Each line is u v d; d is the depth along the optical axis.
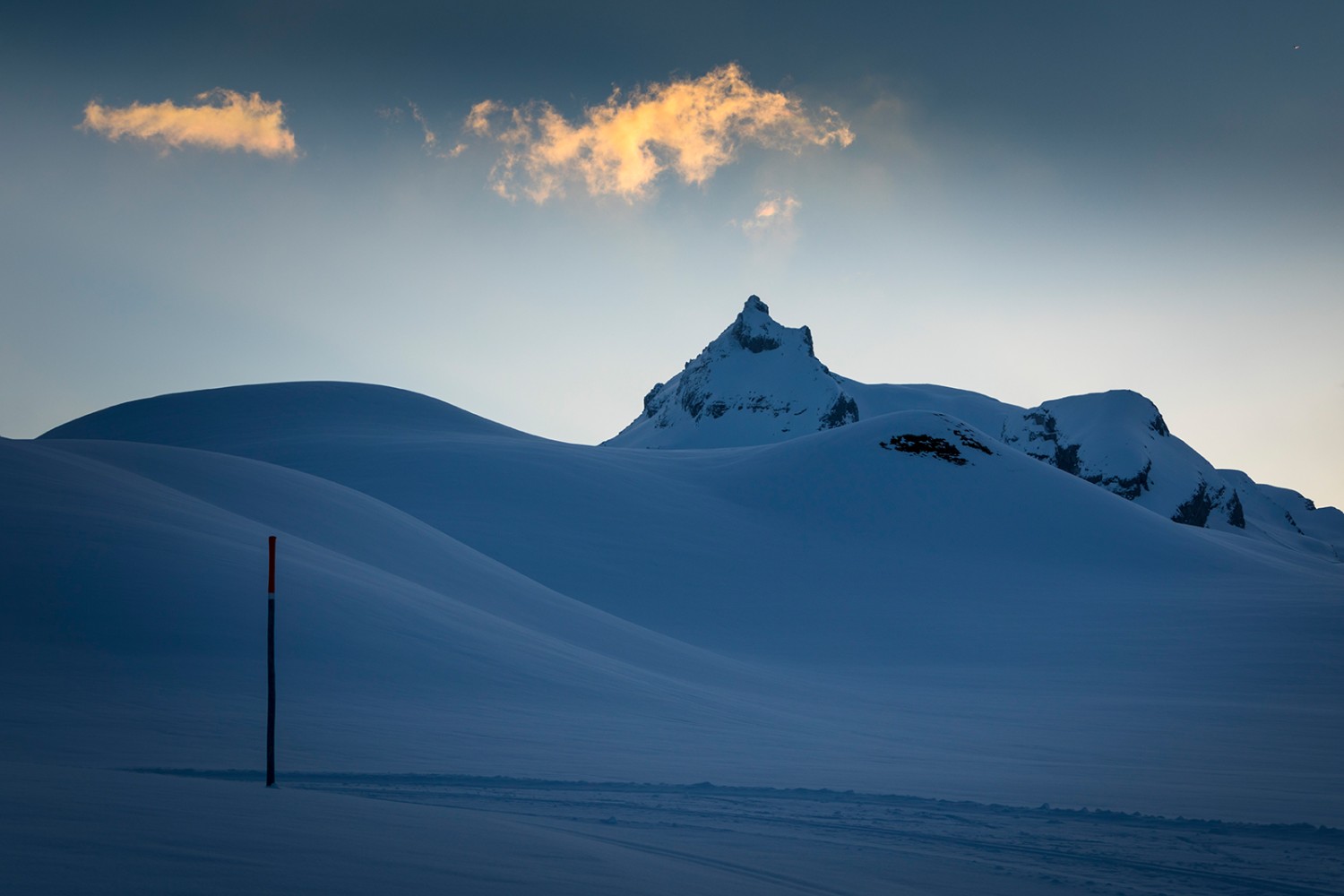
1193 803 16.44
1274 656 58.97
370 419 141.12
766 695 37.75
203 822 9.41
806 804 14.76
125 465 46.88
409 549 46.69
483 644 31.47
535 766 17.45
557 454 115.50
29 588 26.83
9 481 33.69
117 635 25.44
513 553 84.06
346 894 7.36
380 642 28.75
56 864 7.37
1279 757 25.14
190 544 31.77
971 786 17.80
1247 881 10.77
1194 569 100.69
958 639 68.81
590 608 49.81
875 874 10.70
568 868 9.16
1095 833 13.13
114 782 11.53
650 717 26.42
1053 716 35.75
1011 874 10.91
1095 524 111.81
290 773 15.66
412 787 14.94
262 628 27.47
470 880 8.21
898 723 31.69
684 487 116.56
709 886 9.29
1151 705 40.41
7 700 20.17
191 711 20.70
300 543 37.81
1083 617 75.94
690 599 79.81
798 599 82.06
